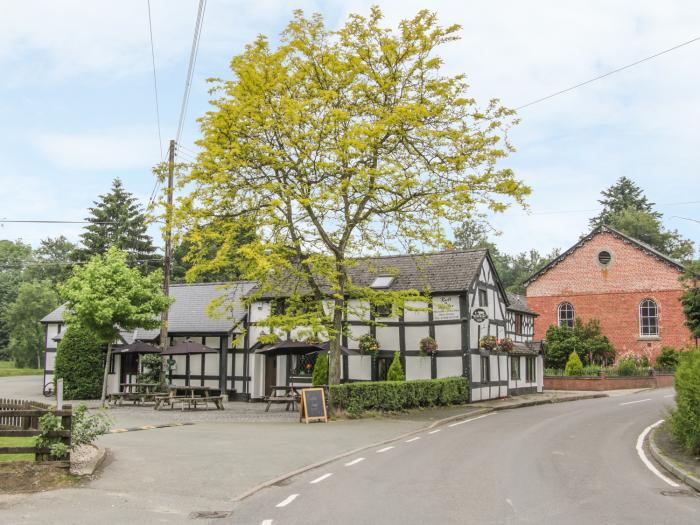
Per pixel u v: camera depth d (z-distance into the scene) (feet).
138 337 109.91
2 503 28.76
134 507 28.50
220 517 26.91
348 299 98.22
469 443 51.83
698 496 31.60
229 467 38.60
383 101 71.87
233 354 105.09
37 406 42.88
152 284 89.45
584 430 61.26
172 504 29.30
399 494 31.45
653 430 60.75
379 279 99.40
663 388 132.77
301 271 74.84
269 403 79.61
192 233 67.00
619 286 159.12
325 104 69.26
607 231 161.89
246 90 68.03
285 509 28.30
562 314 164.96
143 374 99.81
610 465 41.32
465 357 92.07
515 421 70.49
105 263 89.20
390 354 96.48
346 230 72.90
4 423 44.45
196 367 107.24
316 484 34.17
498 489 32.83
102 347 102.58
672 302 152.97
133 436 52.42
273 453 44.34
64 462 35.22
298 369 103.09
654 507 28.96
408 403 78.89
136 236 191.42
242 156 67.10
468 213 69.10
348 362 98.43
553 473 37.96
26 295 219.20
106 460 39.91
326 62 69.92
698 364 44.37
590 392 122.52
